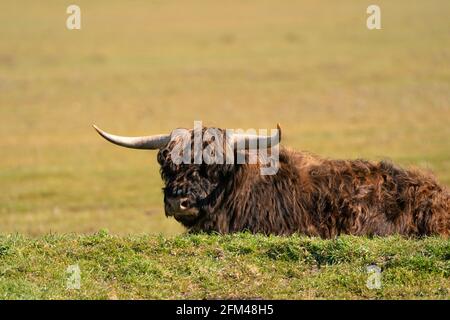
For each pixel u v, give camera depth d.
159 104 109.44
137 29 172.25
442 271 25.53
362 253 26.62
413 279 25.27
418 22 163.88
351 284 25.14
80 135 93.44
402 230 30.53
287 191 30.44
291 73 127.38
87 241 28.08
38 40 157.12
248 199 30.14
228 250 27.31
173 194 29.50
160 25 177.00
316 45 149.62
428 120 93.56
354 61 133.50
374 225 30.39
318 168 31.39
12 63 136.75
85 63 138.75
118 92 117.94
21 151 85.38
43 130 95.88
